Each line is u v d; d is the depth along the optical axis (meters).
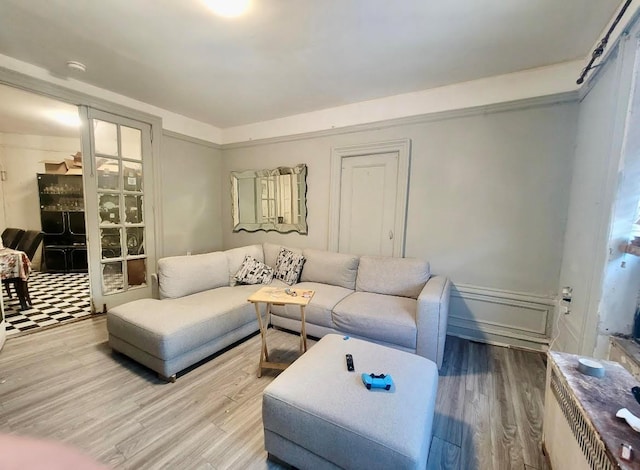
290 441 1.29
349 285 3.08
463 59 2.28
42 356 2.29
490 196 2.68
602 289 1.61
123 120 3.18
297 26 1.88
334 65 2.41
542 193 2.49
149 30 1.94
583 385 1.12
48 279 4.78
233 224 4.41
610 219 1.57
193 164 4.04
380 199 3.26
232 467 1.34
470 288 2.81
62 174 5.20
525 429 1.62
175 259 2.75
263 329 2.12
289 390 1.34
